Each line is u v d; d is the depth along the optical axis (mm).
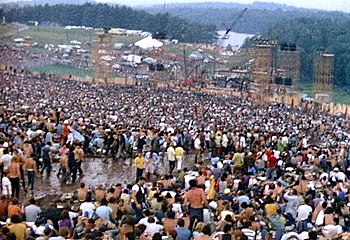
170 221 23359
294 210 29000
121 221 22703
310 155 45062
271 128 84375
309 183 33344
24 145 34594
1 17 151250
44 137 40531
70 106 101562
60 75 190250
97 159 44062
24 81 152375
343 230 26828
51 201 31453
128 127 50000
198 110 115750
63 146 37812
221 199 29812
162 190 30156
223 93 175750
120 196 27922
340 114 150750
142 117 89312
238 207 28453
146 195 29984
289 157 43781
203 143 46844
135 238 21250
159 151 43625
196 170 37562
